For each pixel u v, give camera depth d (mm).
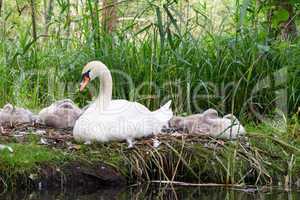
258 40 12055
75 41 12906
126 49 12242
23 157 9469
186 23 12570
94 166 9539
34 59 13000
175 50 12102
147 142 10039
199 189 9547
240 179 9820
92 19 12422
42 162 9422
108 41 12273
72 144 10055
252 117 11953
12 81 12789
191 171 9828
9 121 10977
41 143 10078
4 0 16078
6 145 9758
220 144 10188
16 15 16312
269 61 12125
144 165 9719
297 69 12148
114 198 8992
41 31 15070
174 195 9195
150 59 12078
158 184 9672
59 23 13266
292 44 12461
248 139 10477
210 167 9875
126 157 9742
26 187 9219
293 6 12711
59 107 11180
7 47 13367
